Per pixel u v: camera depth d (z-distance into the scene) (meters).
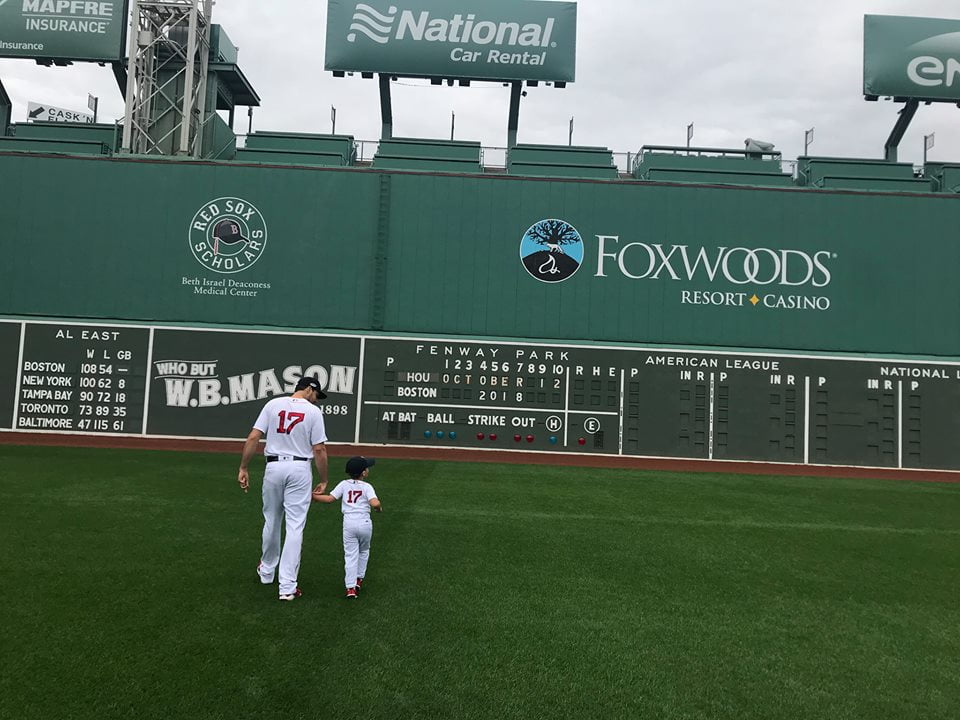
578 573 7.34
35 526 8.38
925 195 19.12
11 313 18.44
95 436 17.81
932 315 18.84
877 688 4.77
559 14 23.05
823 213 19.11
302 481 6.15
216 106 22.19
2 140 20.80
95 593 6.00
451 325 18.88
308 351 18.22
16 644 4.86
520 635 5.47
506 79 22.91
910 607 6.59
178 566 6.91
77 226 18.73
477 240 19.08
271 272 18.89
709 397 18.00
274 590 6.26
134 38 20.52
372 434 17.98
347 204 19.11
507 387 18.05
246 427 17.98
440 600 6.23
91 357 17.98
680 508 11.49
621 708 4.33
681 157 22.55
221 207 18.95
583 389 18.03
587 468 16.47
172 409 17.95
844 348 18.78
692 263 19.02
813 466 17.77
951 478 17.19
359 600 6.10
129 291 18.67
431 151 22.62
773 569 7.82
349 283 18.92
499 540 8.67
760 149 22.77
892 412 17.86
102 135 22.08
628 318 18.89
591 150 22.61
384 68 22.86
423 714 4.12
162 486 11.46
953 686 4.83
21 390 17.84
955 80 22.56
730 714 4.32
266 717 3.99
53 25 21.72
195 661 4.69
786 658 5.25
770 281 18.95
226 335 18.20
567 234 19.08
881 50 22.67
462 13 23.02
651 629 5.75
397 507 10.55
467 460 17.31
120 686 4.29
